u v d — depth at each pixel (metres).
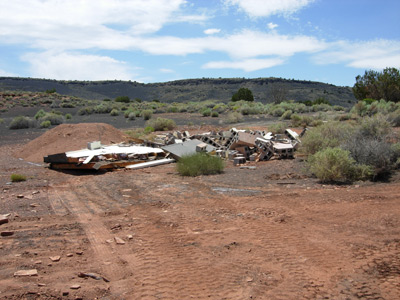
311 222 7.91
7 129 38.81
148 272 5.65
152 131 32.34
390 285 5.04
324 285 5.12
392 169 12.41
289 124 34.19
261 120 40.72
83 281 5.36
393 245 6.44
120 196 10.86
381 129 15.30
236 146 18.30
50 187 12.55
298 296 4.82
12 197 10.90
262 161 16.64
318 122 31.20
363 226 7.48
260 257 6.14
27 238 7.26
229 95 174.00
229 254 6.30
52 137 23.33
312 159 12.95
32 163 19.08
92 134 23.47
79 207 9.70
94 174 15.34
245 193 10.73
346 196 9.82
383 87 47.69
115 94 177.38
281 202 9.59
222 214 8.70
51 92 86.06
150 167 16.20
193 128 34.75
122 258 6.23
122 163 16.38
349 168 11.78
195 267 5.80
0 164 18.92
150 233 7.49
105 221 8.38
